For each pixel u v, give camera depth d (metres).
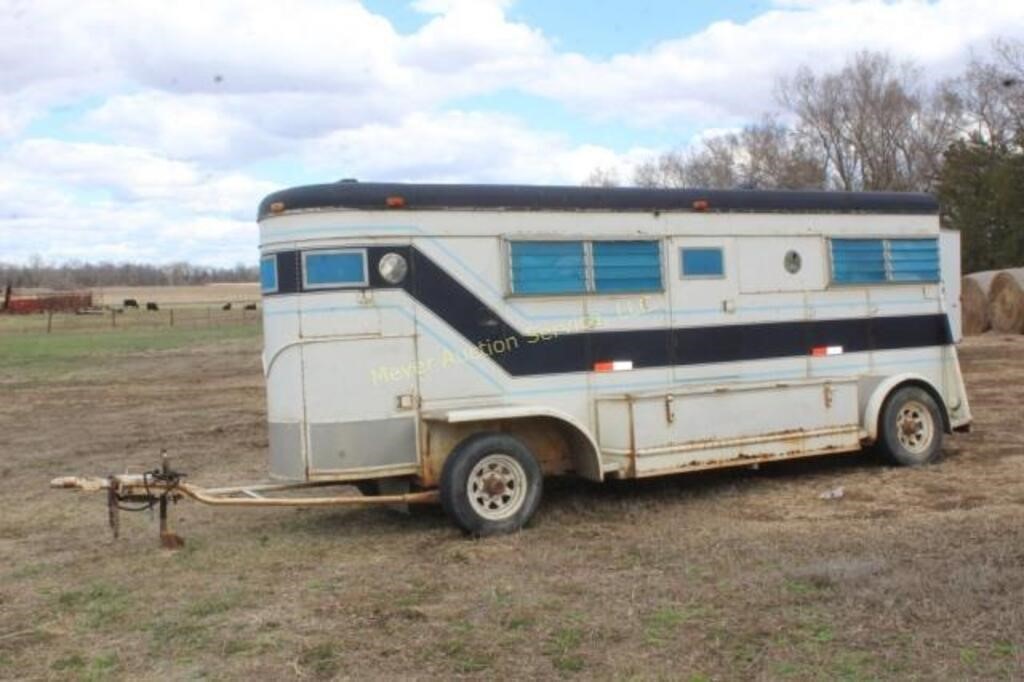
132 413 17.70
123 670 5.01
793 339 9.13
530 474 7.66
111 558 7.30
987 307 27.41
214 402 19.12
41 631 5.68
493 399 7.85
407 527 7.97
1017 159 42.12
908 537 6.76
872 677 4.40
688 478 9.45
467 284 7.75
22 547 7.84
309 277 7.40
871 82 55.28
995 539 6.56
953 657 4.56
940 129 53.75
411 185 7.62
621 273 8.33
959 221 43.50
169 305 82.12
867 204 9.59
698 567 6.28
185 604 6.05
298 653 5.12
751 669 4.57
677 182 58.78
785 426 8.80
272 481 7.71
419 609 5.73
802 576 5.86
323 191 7.41
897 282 9.72
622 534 7.37
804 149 56.81
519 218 7.94
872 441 9.40
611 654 4.85
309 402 7.41
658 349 8.48
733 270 8.84
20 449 13.73
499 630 5.29
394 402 7.54
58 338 42.88
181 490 7.45
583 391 8.17
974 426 11.84
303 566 6.87
